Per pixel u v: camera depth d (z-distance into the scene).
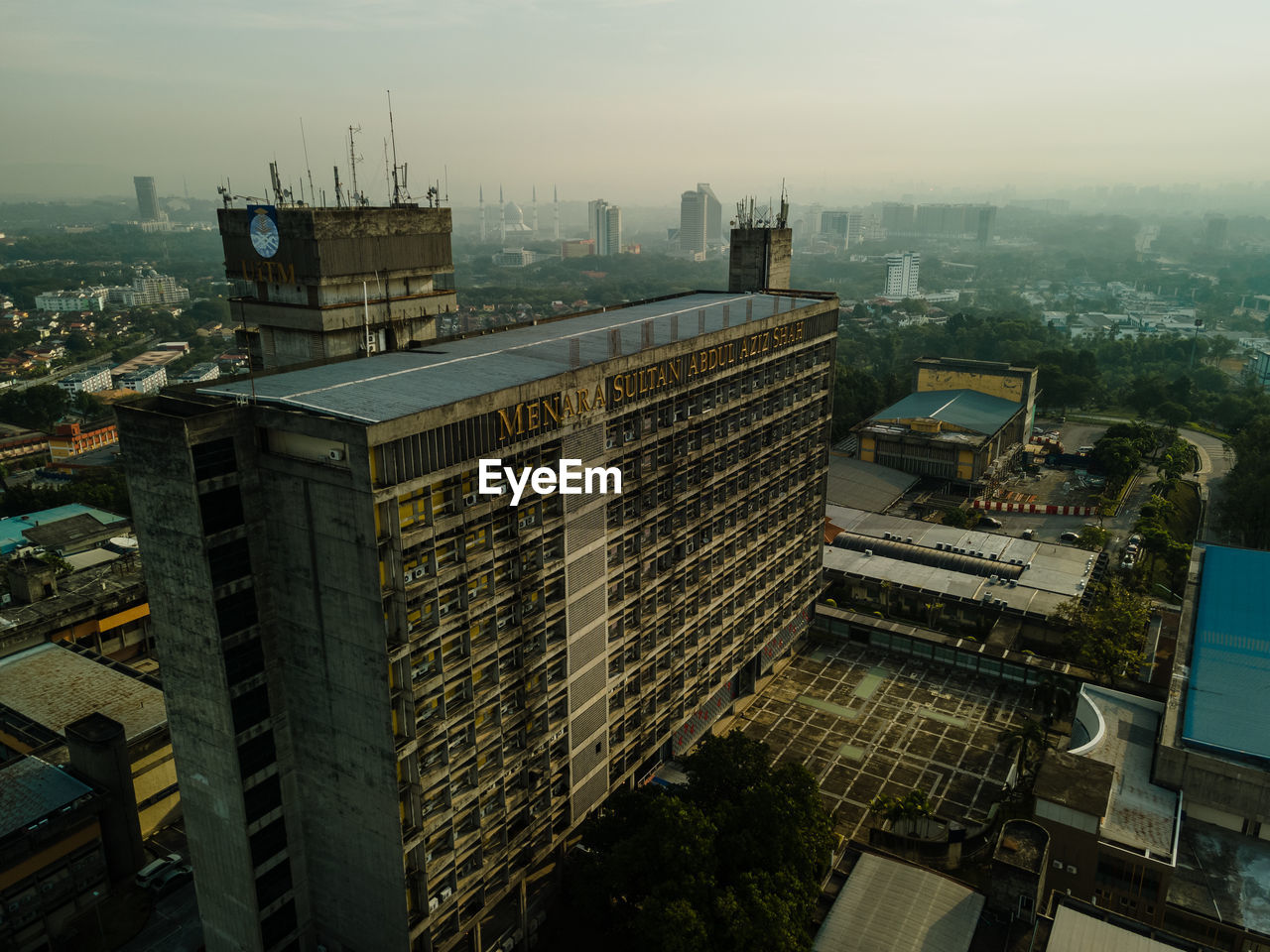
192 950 78.50
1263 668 96.25
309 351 92.31
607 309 106.62
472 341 84.06
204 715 62.41
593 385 72.88
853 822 93.31
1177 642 103.31
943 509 196.75
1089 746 94.50
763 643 116.88
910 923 70.50
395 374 68.69
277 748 64.75
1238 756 85.38
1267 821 83.19
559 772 78.12
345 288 91.56
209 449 56.31
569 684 76.62
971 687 120.00
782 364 107.38
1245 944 74.25
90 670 106.81
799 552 124.00
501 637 67.62
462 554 62.56
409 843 61.81
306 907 70.06
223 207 92.94
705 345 88.31
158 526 58.81
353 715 60.78
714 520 98.19
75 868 80.62
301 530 58.47
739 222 129.00
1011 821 78.62
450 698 64.50
